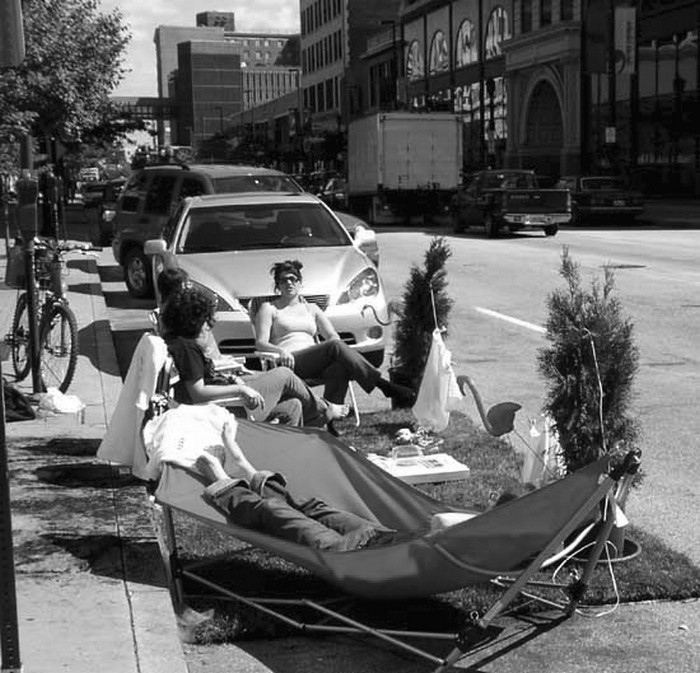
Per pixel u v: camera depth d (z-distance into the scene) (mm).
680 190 49062
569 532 3936
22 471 6453
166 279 7543
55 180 18438
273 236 11016
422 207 37156
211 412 5176
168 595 4617
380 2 104500
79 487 6160
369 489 5066
